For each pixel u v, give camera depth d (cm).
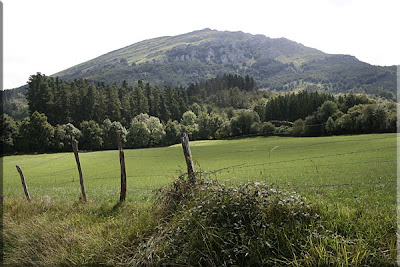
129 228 537
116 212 664
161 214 546
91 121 9738
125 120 11325
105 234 545
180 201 545
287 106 9812
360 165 2152
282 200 462
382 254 385
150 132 10619
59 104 10250
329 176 1777
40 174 3647
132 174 3169
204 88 18888
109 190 1449
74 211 703
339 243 402
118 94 12888
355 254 384
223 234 439
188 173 593
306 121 6944
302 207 460
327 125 3706
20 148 8175
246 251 409
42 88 10175
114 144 9869
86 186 1981
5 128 7806
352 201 677
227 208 468
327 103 6688
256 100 16212
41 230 591
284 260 400
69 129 9125
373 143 2622
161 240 470
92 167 4250
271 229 433
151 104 12812
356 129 3416
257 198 472
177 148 5866
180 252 445
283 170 2258
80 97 10594
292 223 440
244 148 4538
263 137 4878
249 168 2603
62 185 2205
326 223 440
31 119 8488
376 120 2578
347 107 6488
